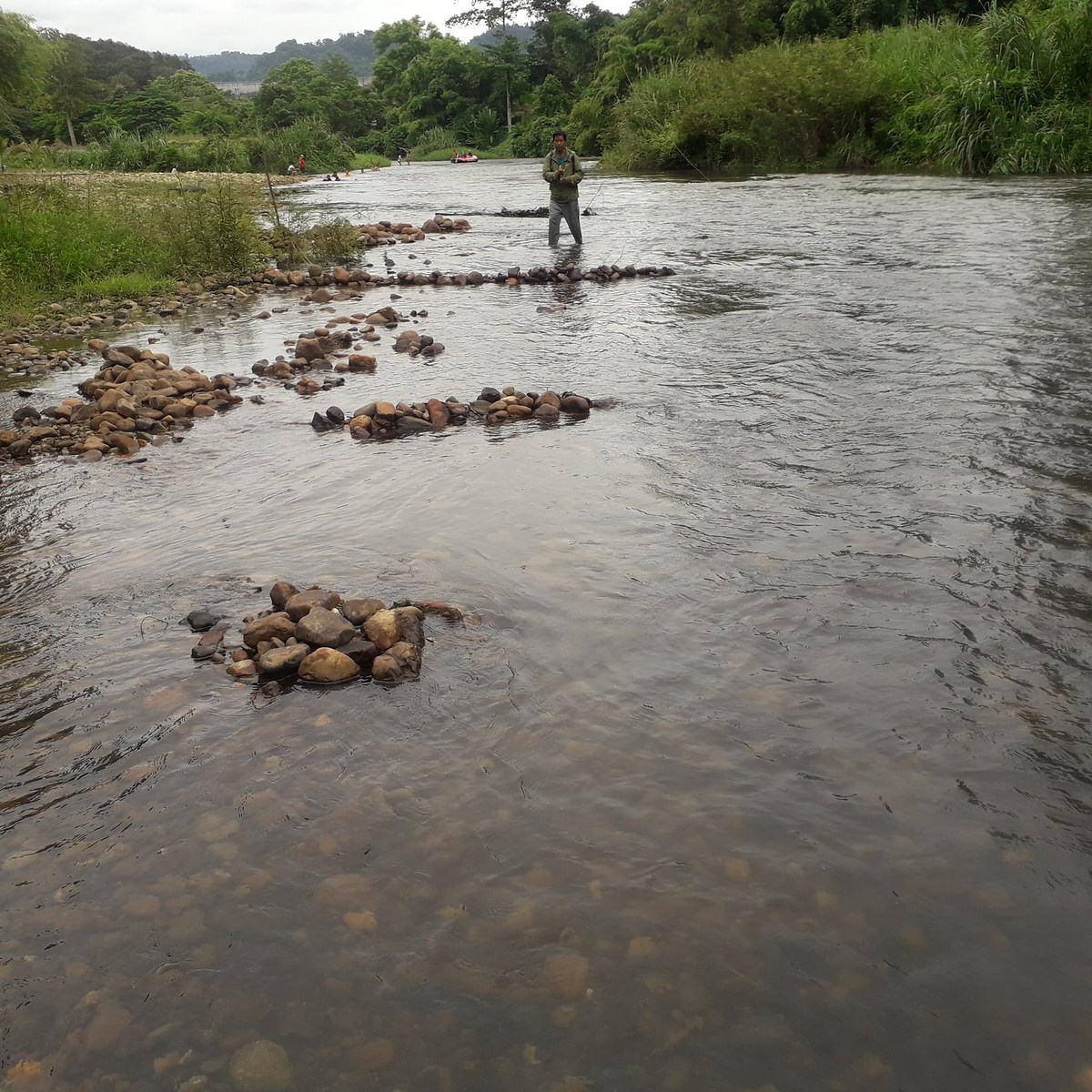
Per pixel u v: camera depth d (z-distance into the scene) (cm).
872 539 430
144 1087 191
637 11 6322
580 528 461
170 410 714
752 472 524
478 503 502
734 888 235
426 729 309
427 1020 203
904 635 347
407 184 3853
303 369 856
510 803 270
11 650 378
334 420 670
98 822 273
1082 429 561
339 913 234
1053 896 228
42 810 279
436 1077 190
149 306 1260
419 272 1380
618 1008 203
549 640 358
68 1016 209
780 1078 186
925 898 229
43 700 340
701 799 267
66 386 852
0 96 4581
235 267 1505
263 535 481
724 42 4603
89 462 626
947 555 409
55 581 441
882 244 1380
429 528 473
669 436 597
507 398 677
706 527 454
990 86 2436
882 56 3083
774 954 215
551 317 1023
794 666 331
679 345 855
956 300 952
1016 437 554
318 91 10238
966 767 275
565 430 623
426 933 226
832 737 292
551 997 207
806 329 880
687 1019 200
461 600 394
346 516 499
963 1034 194
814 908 228
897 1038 194
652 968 213
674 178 3038
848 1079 185
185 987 214
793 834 252
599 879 240
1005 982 205
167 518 516
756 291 1094
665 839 252
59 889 247
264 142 4306
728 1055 191
